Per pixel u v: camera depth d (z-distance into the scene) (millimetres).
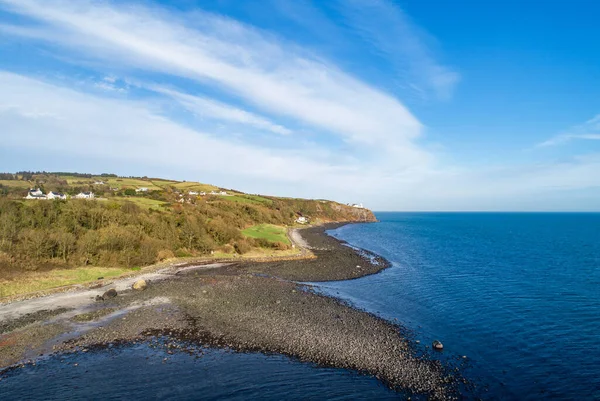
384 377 20906
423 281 48312
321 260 66125
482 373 21531
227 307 32938
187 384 19891
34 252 43656
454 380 20609
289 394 19047
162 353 23594
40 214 54469
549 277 50656
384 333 27438
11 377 20250
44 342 24844
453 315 32781
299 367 21984
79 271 45094
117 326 27844
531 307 35188
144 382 20031
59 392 18859
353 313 32438
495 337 27328
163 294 37406
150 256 54875
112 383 19859
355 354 23719
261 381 20312
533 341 26562
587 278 49844
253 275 50688
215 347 24562
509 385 20172
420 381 20469
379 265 61281
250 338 26031
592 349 25094
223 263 60250
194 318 29906
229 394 18984
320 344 25109
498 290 42562
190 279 45719
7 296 34344
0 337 25438
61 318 29531
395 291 42438
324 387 19781
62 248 46531
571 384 20344
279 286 42906
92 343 24875
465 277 50969
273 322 29203
